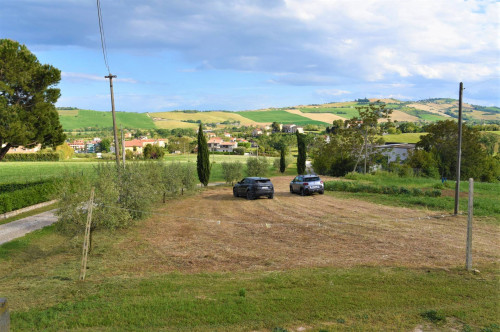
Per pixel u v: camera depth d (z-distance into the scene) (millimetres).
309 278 10148
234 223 19125
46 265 12742
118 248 14570
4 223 20375
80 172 15250
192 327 7262
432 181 41031
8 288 10156
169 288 9594
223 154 149000
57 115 34562
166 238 16094
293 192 32781
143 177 19266
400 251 13078
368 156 58969
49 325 7480
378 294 8844
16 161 85938
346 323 7266
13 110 30391
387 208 23125
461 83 19984
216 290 9375
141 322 7492
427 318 7438
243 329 7137
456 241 14477
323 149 63000
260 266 11711
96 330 7203
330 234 15984
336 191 33156
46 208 25906
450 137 60000
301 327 7148
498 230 16469
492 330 6824
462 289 9078
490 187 35562
